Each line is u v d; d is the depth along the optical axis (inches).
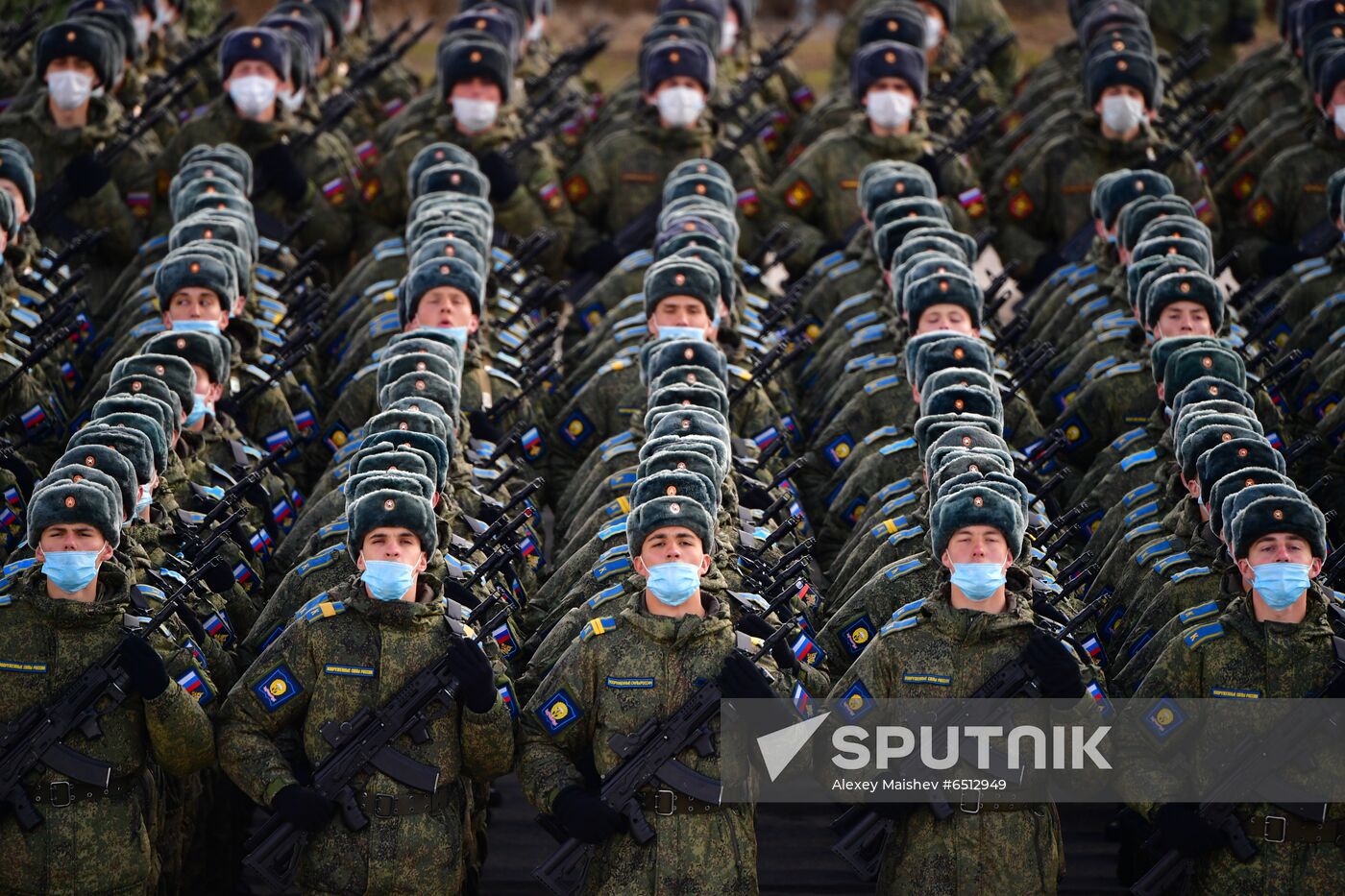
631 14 4003.4
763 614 1194.6
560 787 1136.2
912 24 2402.8
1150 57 2105.1
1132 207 1823.3
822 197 2137.1
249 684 1146.7
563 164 2337.6
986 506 1154.7
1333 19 2237.9
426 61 3518.7
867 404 1588.3
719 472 1305.4
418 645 1147.9
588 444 1638.8
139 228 2087.8
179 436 1405.0
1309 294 1845.5
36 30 2459.4
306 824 1116.5
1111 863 1379.2
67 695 1127.0
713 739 1133.7
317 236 2112.5
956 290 1625.2
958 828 1146.7
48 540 1135.6
